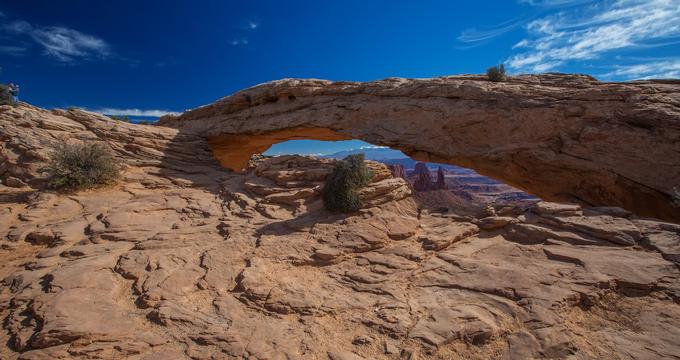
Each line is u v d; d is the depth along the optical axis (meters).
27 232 11.00
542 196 18.06
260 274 8.29
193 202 14.47
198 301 7.30
